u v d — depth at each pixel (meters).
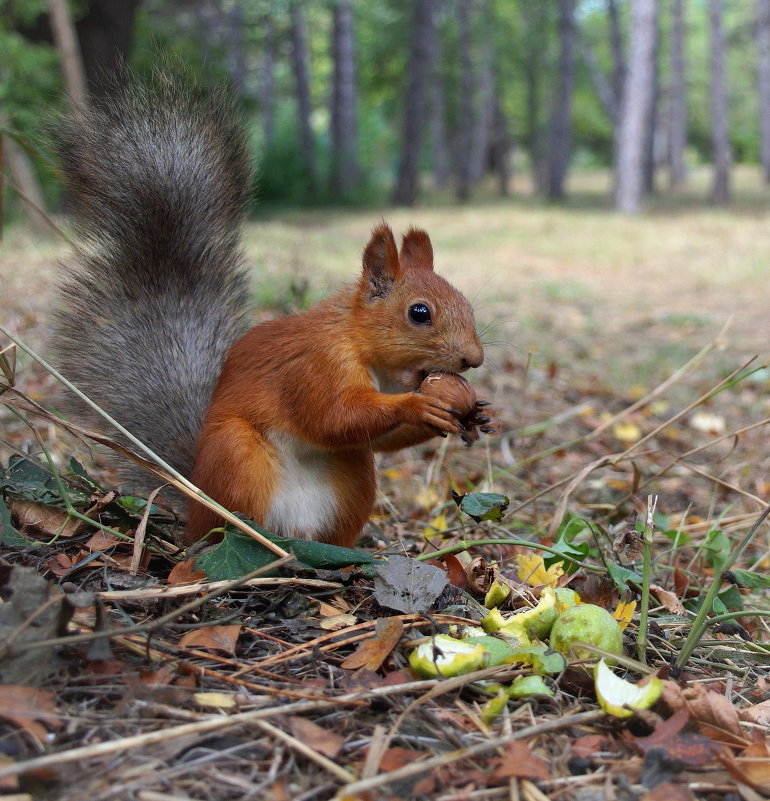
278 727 0.49
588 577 0.67
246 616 0.58
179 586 0.57
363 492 0.68
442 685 0.52
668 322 2.05
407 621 0.59
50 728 0.48
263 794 0.46
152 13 4.85
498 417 1.20
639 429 1.22
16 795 0.44
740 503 0.98
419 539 0.78
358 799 0.45
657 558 0.78
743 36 9.29
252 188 0.74
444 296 0.65
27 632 0.50
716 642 0.63
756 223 4.44
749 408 1.36
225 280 0.73
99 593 0.55
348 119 6.53
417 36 6.13
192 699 0.50
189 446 0.70
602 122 10.70
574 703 0.54
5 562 0.56
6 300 1.37
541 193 8.45
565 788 0.48
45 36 2.89
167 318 0.71
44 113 0.71
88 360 0.70
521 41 8.14
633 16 5.28
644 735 0.52
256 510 0.63
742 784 0.49
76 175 0.70
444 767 0.48
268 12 6.44
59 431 0.88
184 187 0.70
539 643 0.58
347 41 6.48
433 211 5.85
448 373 0.65
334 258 2.57
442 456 0.94
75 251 0.71
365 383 0.65
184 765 0.47
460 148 7.15
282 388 0.65
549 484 0.99
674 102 8.38
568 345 1.78
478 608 0.62
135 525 0.66
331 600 0.61
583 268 3.08
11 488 0.65
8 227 2.21
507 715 0.52
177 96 0.72
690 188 8.04
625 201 5.48
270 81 7.56
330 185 6.42
